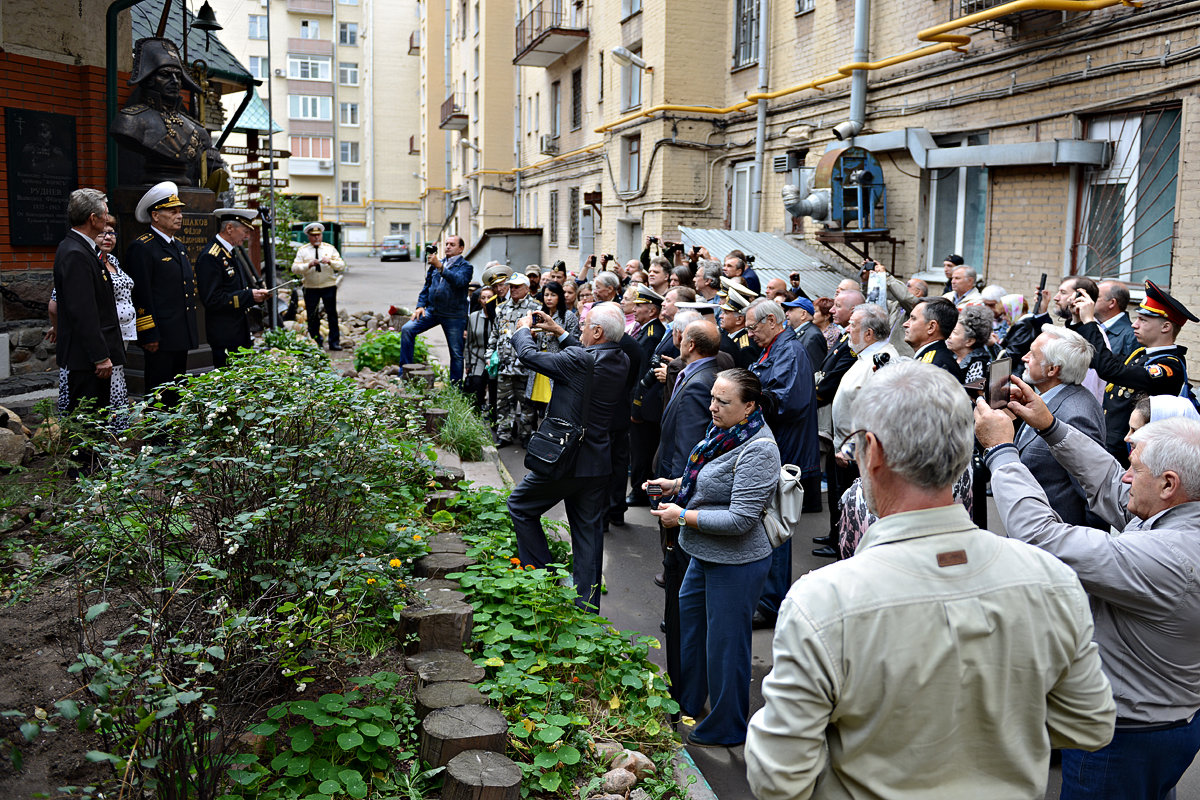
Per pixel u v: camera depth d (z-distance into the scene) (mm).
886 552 1864
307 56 65062
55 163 9750
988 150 11625
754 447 4141
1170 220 9789
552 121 30469
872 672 1792
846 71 14359
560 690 3941
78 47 9891
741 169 19375
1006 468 2941
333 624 3814
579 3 26625
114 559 3613
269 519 3844
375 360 12180
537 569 4969
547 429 5230
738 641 4203
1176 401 4383
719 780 3998
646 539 7316
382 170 67812
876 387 1946
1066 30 10750
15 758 2611
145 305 6957
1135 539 2746
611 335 5379
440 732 3279
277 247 20984
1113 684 2846
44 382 9203
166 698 2588
